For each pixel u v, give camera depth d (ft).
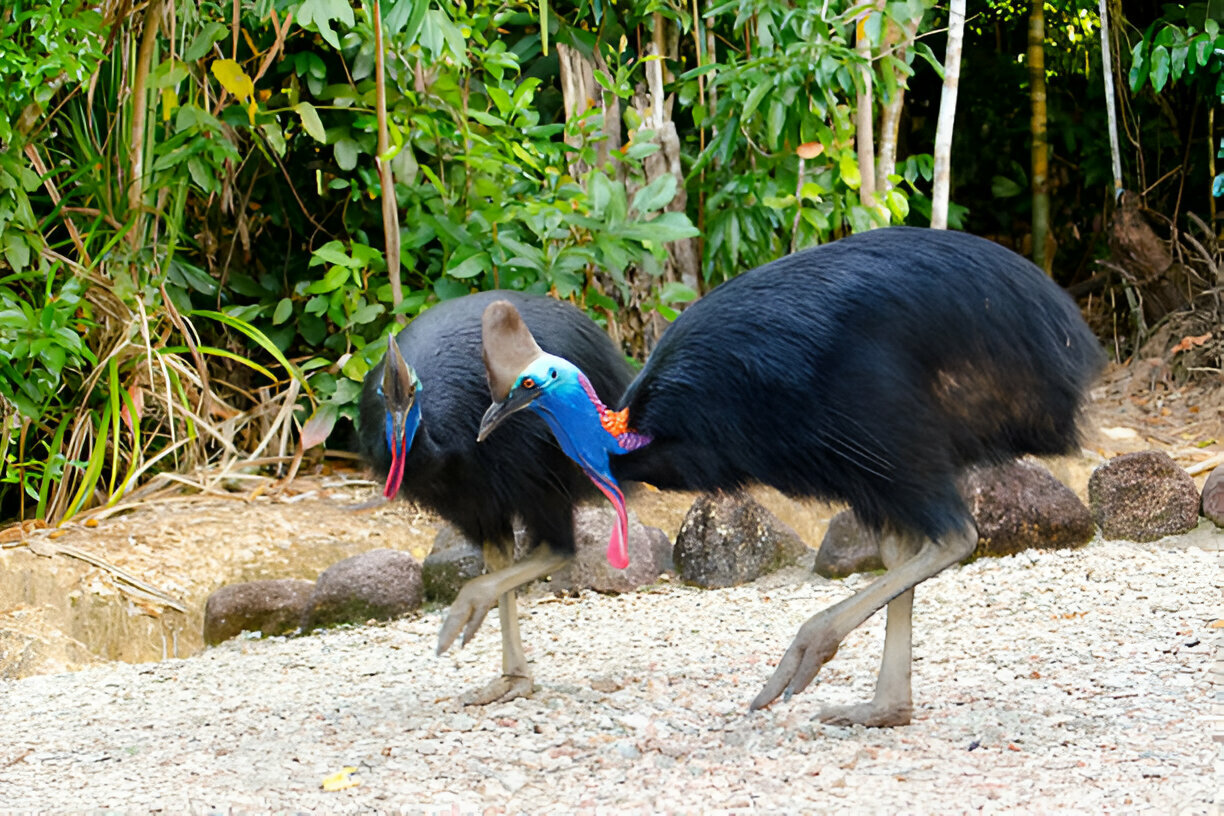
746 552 23.80
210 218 30.71
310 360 29.17
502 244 26.63
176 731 16.05
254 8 26.84
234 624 22.50
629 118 28.58
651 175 29.96
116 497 25.68
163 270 27.32
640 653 19.02
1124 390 32.78
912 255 13.84
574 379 13.85
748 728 14.94
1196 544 23.59
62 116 28.22
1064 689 15.84
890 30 29.50
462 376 15.66
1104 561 22.17
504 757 14.19
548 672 18.20
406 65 28.07
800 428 13.35
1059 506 23.54
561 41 30.17
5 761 14.94
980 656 17.71
